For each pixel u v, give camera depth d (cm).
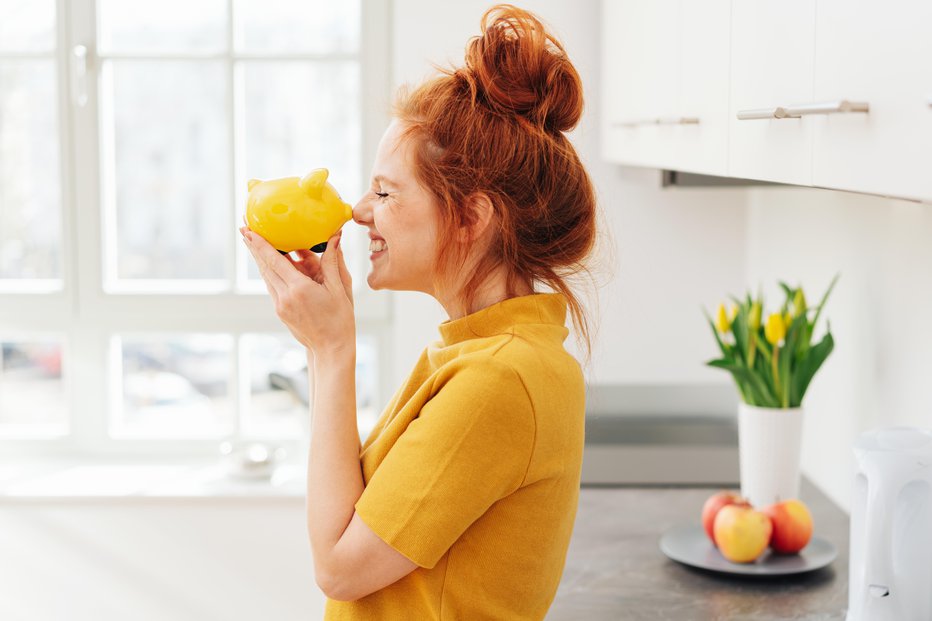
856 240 189
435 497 92
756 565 158
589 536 179
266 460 268
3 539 261
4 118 274
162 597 263
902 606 121
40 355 285
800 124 100
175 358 284
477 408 93
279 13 269
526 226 102
